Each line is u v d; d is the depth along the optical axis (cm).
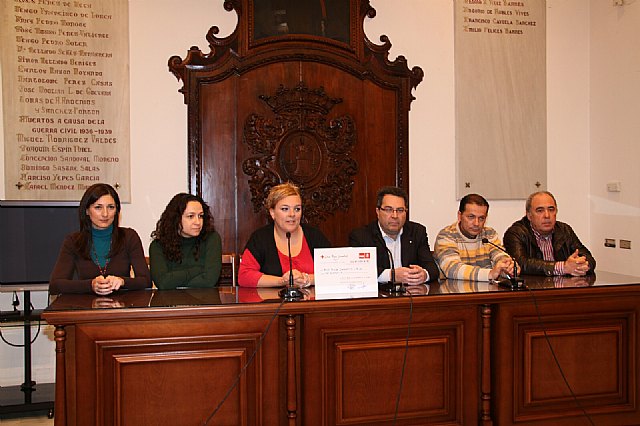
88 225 267
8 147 369
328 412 227
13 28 369
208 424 215
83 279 264
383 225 283
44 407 333
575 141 466
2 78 368
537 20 455
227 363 217
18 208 347
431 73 438
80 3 380
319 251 241
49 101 375
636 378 257
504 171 450
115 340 208
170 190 399
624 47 430
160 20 396
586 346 252
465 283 272
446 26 441
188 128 398
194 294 244
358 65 421
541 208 321
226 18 405
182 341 213
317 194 415
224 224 403
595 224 462
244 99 406
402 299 230
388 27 430
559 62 463
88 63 381
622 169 434
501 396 241
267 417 221
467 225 303
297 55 412
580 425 251
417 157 436
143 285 261
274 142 411
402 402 233
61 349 205
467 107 442
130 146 392
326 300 223
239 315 218
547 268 297
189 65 397
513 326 244
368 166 424
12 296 377
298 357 231
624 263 433
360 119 423
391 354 232
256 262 277
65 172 378
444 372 238
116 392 208
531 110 454
